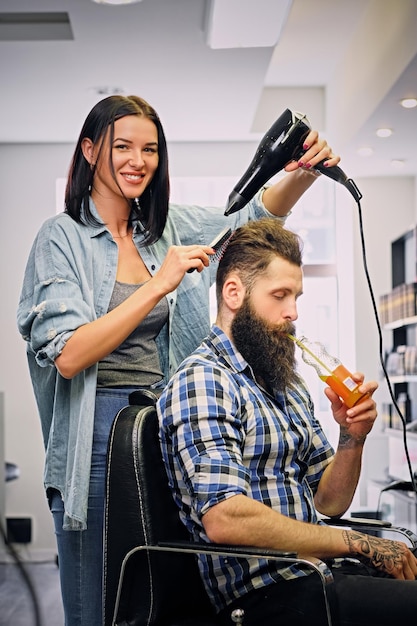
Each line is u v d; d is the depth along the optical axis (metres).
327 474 2.01
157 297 1.90
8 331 6.48
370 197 6.81
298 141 2.06
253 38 4.49
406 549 1.78
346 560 1.95
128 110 2.06
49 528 6.37
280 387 1.86
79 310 1.96
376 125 5.40
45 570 5.73
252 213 2.40
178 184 6.70
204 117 6.00
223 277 1.90
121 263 2.12
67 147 6.59
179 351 2.24
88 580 2.00
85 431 1.96
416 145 5.90
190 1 4.14
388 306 6.31
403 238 6.33
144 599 1.74
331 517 2.06
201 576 1.81
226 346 1.86
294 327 1.89
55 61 4.90
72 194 2.10
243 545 1.63
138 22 4.38
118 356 2.05
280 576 1.73
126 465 1.76
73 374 1.91
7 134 6.30
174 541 1.67
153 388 2.10
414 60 4.23
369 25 5.11
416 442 5.36
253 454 1.79
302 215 6.85
